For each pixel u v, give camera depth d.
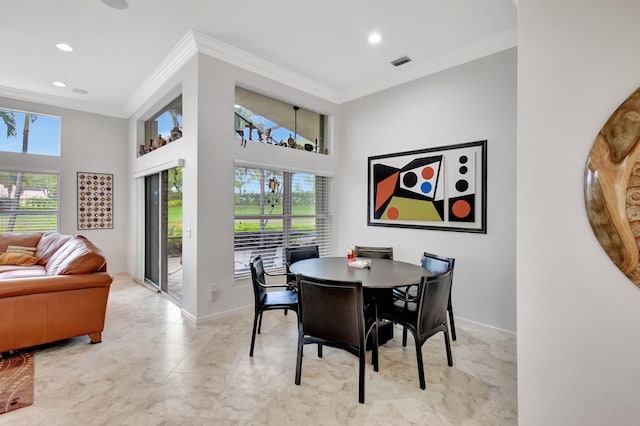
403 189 3.83
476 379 2.25
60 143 5.05
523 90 1.51
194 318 3.27
